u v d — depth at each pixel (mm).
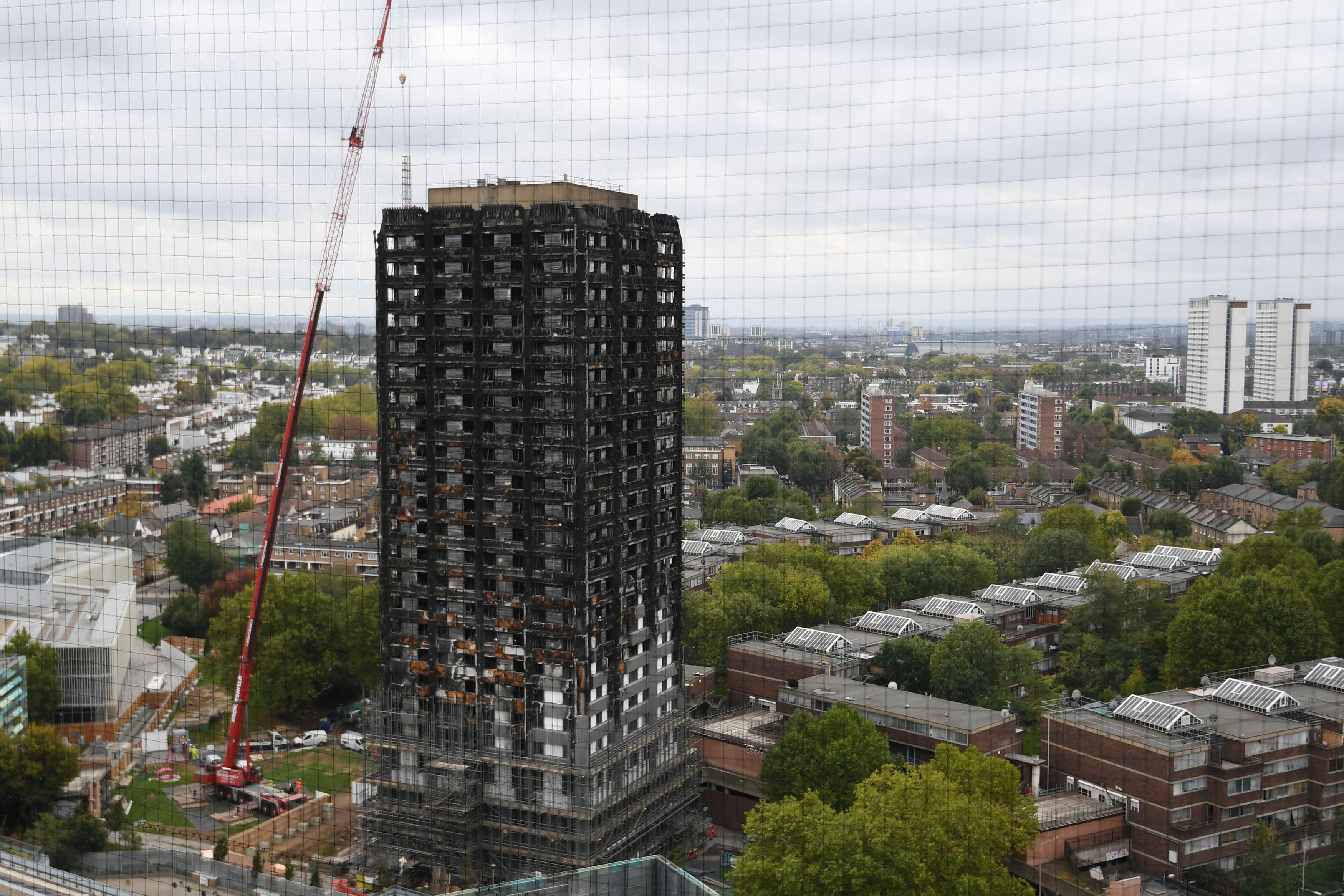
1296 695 181750
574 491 161750
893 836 131625
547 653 162750
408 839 166875
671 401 185000
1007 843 142750
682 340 186125
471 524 168500
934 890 131250
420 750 168375
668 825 177375
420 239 169625
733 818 191000
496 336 165125
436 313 169000
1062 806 166375
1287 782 164875
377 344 172250
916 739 180875
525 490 164375
